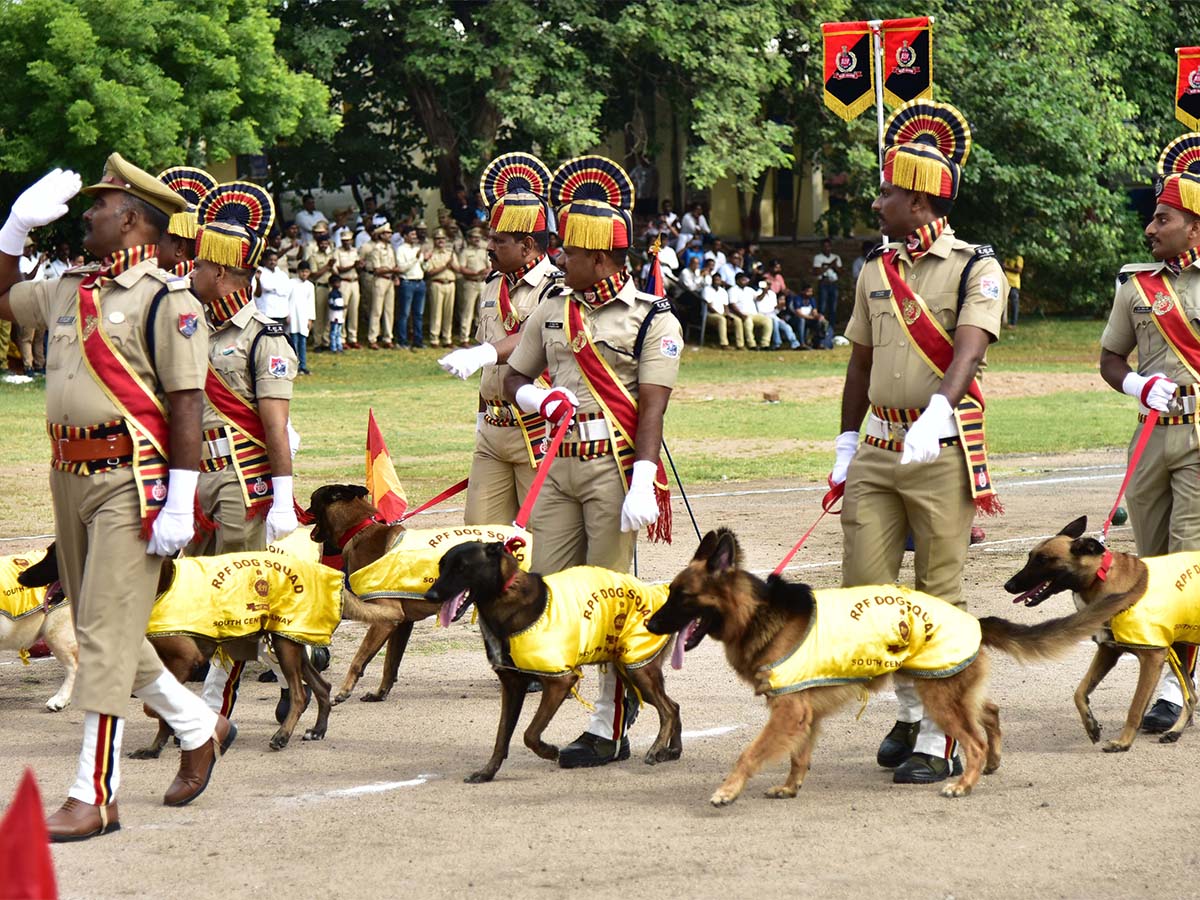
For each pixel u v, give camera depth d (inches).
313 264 1163.3
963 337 255.9
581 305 273.7
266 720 308.0
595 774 262.2
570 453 275.7
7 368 1022.4
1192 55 531.2
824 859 212.1
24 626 313.3
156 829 229.9
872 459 266.8
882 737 287.3
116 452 225.3
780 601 238.4
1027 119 1344.7
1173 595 272.2
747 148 1252.5
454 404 929.5
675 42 1195.9
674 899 196.4
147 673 235.9
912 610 242.8
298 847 220.1
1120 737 272.7
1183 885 201.2
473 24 1221.7
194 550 320.5
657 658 267.6
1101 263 1462.8
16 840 98.8
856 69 721.0
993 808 237.3
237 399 308.3
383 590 308.8
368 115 1294.3
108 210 229.6
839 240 1660.9
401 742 287.3
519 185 364.5
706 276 1275.8
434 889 201.2
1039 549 278.8
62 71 939.3
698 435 813.2
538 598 253.1
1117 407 951.6
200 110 995.9
